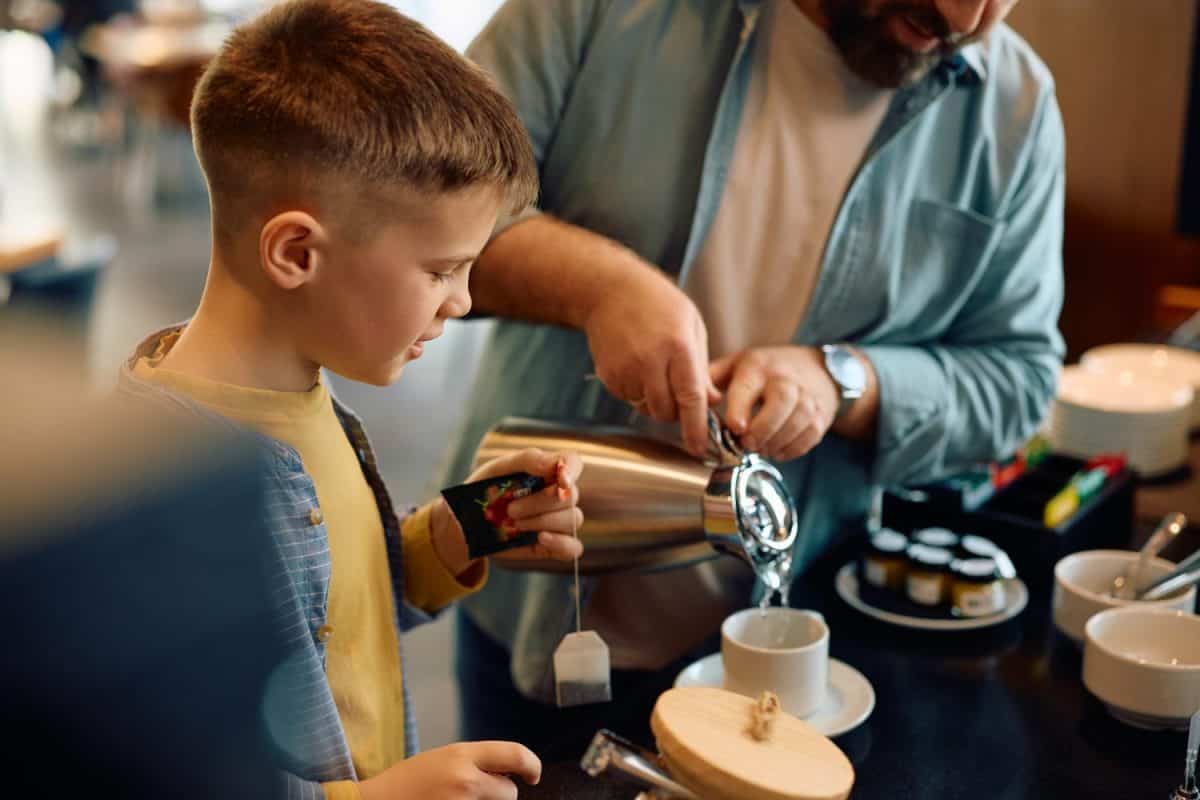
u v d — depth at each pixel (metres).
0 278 2.07
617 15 1.26
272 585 0.21
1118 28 2.16
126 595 0.18
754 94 1.29
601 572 1.07
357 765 0.88
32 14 8.64
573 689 0.94
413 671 2.21
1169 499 1.58
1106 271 2.32
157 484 0.18
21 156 7.45
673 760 0.79
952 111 1.32
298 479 0.78
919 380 1.33
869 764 0.95
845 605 1.28
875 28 1.16
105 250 2.34
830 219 1.31
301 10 0.75
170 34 6.32
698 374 1.04
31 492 0.16
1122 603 1.12
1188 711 0.97
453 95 0.75
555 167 1.34
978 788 0.91
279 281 0.73
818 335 1.37
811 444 1.16
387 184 0.72
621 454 1.05
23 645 0.17
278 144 0.71
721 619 1.40
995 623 1.22
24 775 0.18
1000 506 1.43
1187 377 1.84
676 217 1.30
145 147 6.55
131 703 0.19
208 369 0.78
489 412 1.44
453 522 1.05
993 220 1.37
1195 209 1.93
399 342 0.78
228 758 0.20
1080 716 1.03
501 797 0.75
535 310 1.19
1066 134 2.28
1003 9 1.13
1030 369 1.45
